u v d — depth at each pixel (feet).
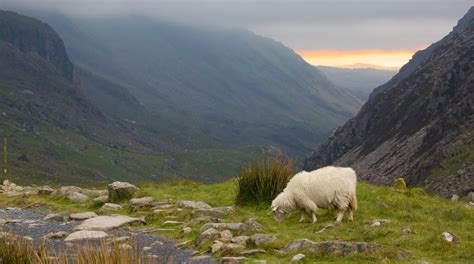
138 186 90.58
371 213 56.70
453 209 56.95
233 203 67.92
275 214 56.39
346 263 39.78
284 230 51.96
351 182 52.95
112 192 76.54
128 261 27.14
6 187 106.63
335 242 42.80
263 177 65.67
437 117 582.76
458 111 524.52
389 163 565.12
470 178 384.88
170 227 58.13
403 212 55.88
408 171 500.74
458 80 597.93
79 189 87.86
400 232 46.62
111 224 58.90
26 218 68.54
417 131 597.11
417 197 66.23
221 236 49.24
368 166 606.14
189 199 73.26
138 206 69.15
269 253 44.27
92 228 57.72
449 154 446.60
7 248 33.63
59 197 83.15
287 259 41.98
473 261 38.11
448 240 42.96
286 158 69.10
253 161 68.33
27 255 33.45
